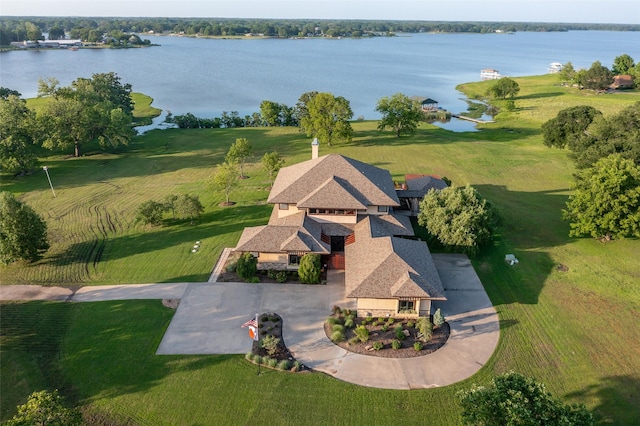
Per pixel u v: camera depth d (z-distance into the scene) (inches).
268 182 2625.5
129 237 1958.7
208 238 1924.2
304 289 1521.9
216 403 1063.6
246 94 6097.4
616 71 6737.2
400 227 1744.6
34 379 1146.0
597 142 2244.1
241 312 1402.6
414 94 6166.3
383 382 1127.0
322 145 3531.0
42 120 3038.9
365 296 1310.3
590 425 817.5
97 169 2957.7
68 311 1424.7
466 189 1761.8
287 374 1151.6
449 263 1691.7
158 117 4813.0
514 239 1887.3
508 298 1482.5
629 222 1700.3
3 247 1638.8
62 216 2191.2
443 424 1007.6
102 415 1036.5
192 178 2748.5
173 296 1489.9
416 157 3127.5
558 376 1146.7
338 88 6565.0
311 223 1726.1
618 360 1199.6
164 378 1141.1
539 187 2517.2
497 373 1155.3
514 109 4803.2
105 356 1221.1
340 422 1013.2
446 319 1373.0
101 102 3831.2
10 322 1369.3
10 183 2664.9
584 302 1456.7
